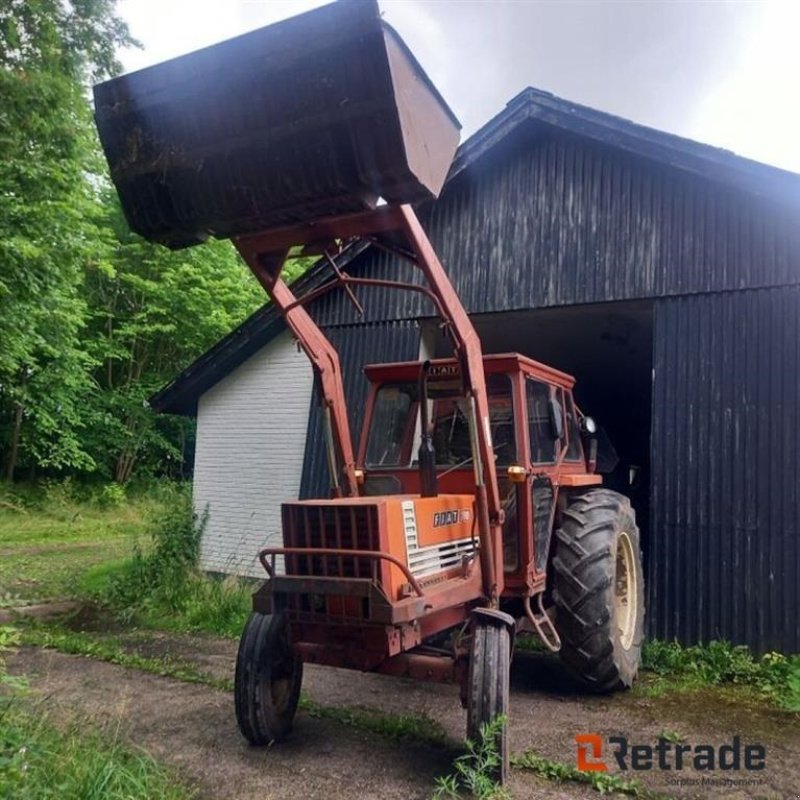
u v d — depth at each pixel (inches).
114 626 287.1
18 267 398.0
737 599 237.3
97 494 738.2
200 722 175.9
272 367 365.1
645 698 205.3
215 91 123.2
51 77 327.9
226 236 139.3
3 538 555.5
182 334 818.2
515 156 302.8
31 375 680.4
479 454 159.0
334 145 116.5
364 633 140.7
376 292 331.6
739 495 241.4
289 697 165.3
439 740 165.6
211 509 370.3
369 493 203.0
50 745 133.0
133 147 131.8
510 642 152.8
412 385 210.1
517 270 295.0
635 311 295.1
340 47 113.7
